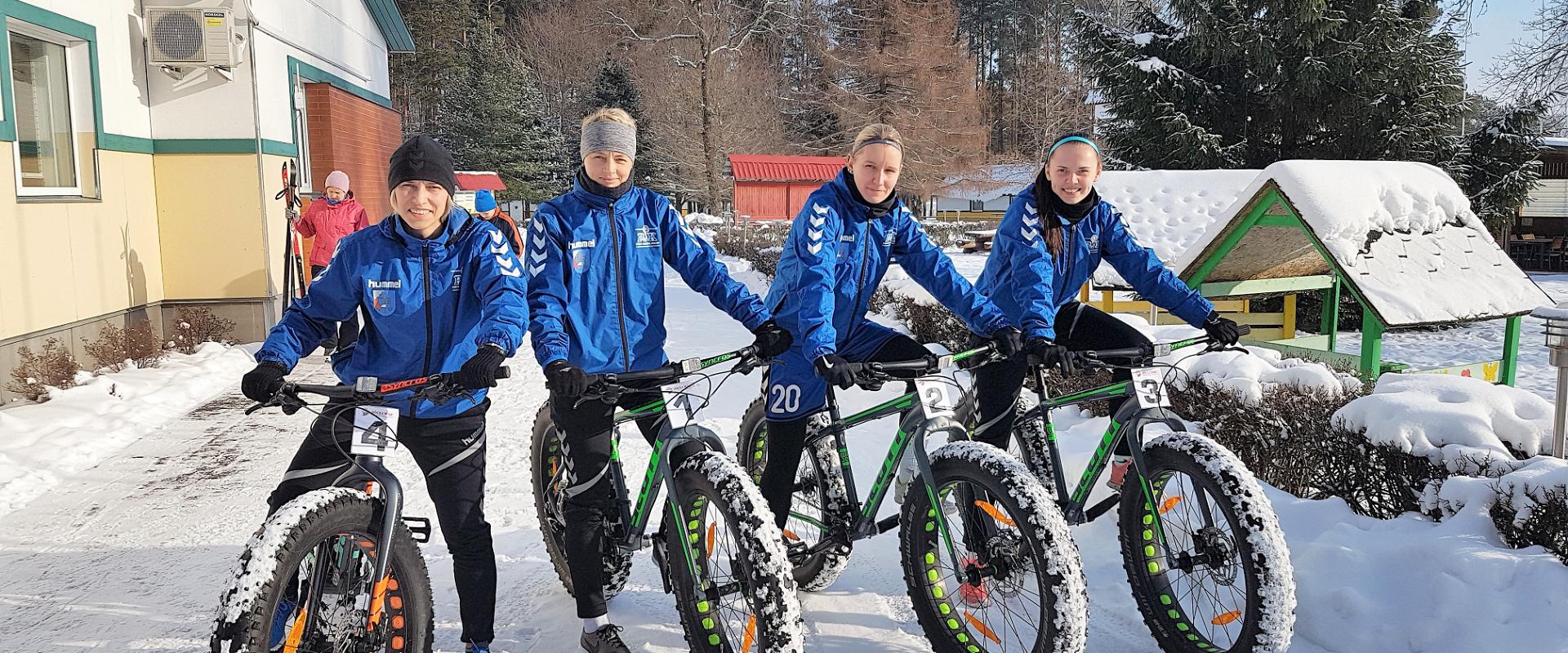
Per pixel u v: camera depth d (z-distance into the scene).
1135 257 3.73
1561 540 3.20
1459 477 3.61
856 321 3.63
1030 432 3.88
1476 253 6.82
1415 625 3.14
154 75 10.04
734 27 56.25
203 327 10.04
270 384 2.71
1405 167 7.15
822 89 59.50
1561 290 18.08
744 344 10.47
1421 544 3.38
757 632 2.75
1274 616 2.83
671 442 3.13
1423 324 6.19
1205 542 3.08
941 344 9.04
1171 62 17.38
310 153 12.53
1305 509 4.04
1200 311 3.61
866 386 3.15
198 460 6.16
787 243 3.54
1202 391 5.17
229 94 10.17
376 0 15.55
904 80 54.94
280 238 10.95
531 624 3.69
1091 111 50.03
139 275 9.69
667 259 3.37
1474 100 17.38
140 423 7.01
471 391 2.70
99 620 3.81
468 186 40.88
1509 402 4.01
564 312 3.19
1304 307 13.51
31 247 7.80
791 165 45.62
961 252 28.89
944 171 52.81
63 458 6.04
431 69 57.91
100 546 4.65
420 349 3.04
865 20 58.75
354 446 2.76
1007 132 66.88
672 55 52.06
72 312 8.41
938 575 3.31
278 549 2.46
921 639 3.53
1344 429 4.12
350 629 2.75
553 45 65.50
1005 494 2.93
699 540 3.04
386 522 2.73
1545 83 15.55
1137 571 3.31
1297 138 16.67
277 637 2.61
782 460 3.54
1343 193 6.62
